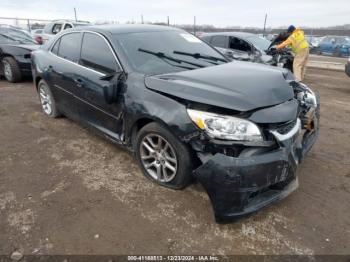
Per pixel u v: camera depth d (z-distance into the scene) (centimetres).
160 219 239
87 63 345
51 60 412
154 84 260
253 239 220
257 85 246
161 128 252
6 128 428
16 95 608
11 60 694
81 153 351
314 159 342
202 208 252
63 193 272
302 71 812
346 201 264
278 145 217
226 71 289
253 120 214
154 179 285
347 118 500
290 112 232
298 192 277
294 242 216
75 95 366
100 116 334
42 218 239
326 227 232
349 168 322
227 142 211
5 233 222
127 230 227
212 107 222
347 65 721
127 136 294
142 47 319
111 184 287
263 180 209
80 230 226
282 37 870
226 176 203
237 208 210
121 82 288
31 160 334
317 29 2872
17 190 276
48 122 452
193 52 347
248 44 835
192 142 227
